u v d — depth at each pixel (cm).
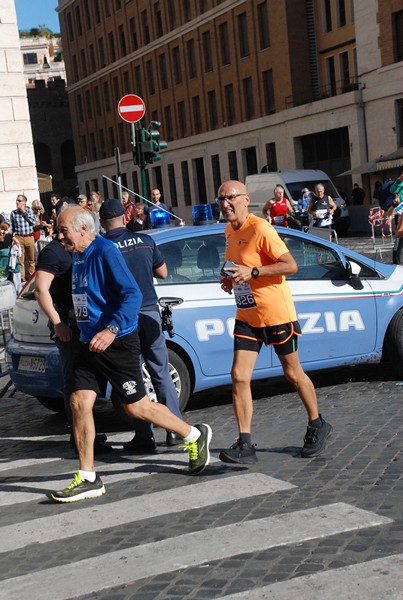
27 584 459
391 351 895
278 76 5138
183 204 6406
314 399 649
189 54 6109
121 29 7050
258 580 436
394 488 559
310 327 855
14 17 2586
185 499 574
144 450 721
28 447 780
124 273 596
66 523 552
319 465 627
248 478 607
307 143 4947
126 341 604
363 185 4475
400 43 4172
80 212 602
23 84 2598
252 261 636
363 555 454
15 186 2591
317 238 884
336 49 4869
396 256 1862
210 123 5959
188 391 809
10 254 1662
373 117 4366
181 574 453
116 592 439
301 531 493
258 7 5256
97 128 7712
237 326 648
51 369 794
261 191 3791
